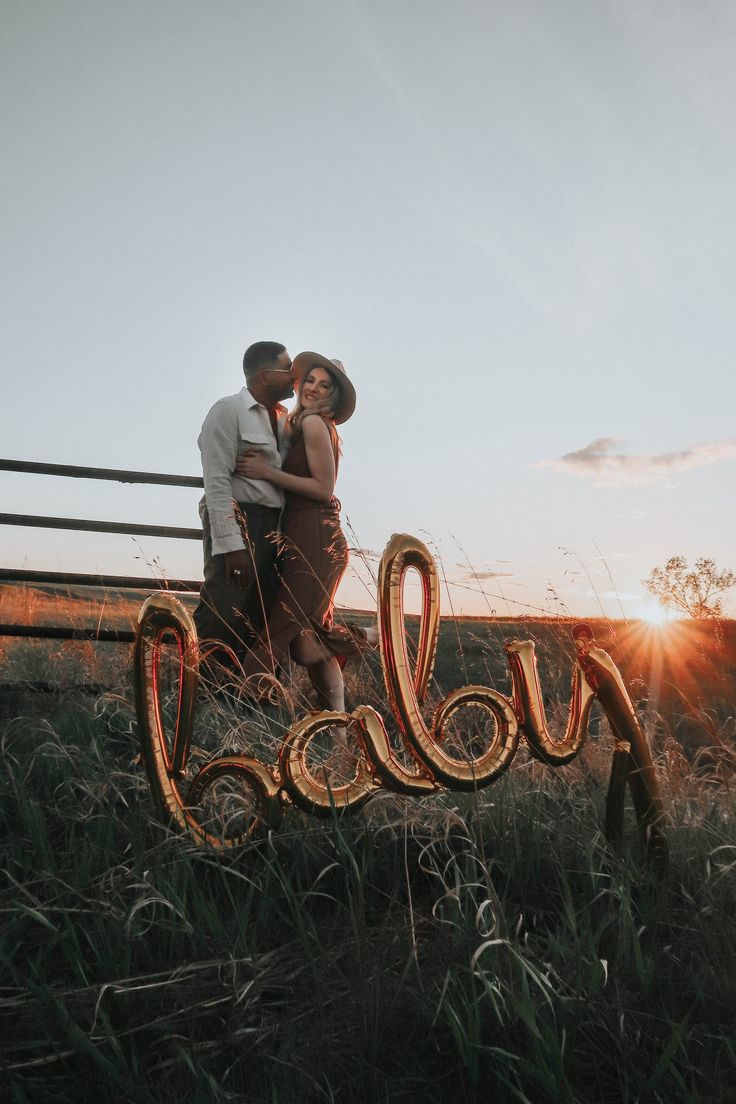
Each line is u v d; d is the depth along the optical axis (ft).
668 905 5.89
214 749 9.31
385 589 6.16
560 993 4.73
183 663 6.20
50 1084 4.12
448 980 4.68
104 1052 4.32
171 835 6.37
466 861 6.43
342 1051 4.35
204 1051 4.33
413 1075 4.17
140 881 5.92
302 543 12.04
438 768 6.05
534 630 10.57
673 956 5.13
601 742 9.76
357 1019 4.52
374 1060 4.23
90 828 7.27
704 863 6.68
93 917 5.56
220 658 11.89
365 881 6.40
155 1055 4.34
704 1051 4.33
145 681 6.41
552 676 9.98
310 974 4.98
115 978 4.97
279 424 12.85
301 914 5.70
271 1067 4.23
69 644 15.23
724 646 11.01
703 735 10.30
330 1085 4.05
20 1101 3.92
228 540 11.83
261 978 5.03
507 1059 4.15
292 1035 4.48
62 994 4.70
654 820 6.44
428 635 6.52
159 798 6.22
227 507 11.90
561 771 8.72
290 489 12.05
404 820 6.78
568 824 7.29
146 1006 4.72
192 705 6.20
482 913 5.42
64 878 6.22
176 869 6.07
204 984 4.90
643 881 6.10
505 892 6.13
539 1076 3.92
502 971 4.85
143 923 5.65
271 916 5.84
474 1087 4.06
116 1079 3.94
